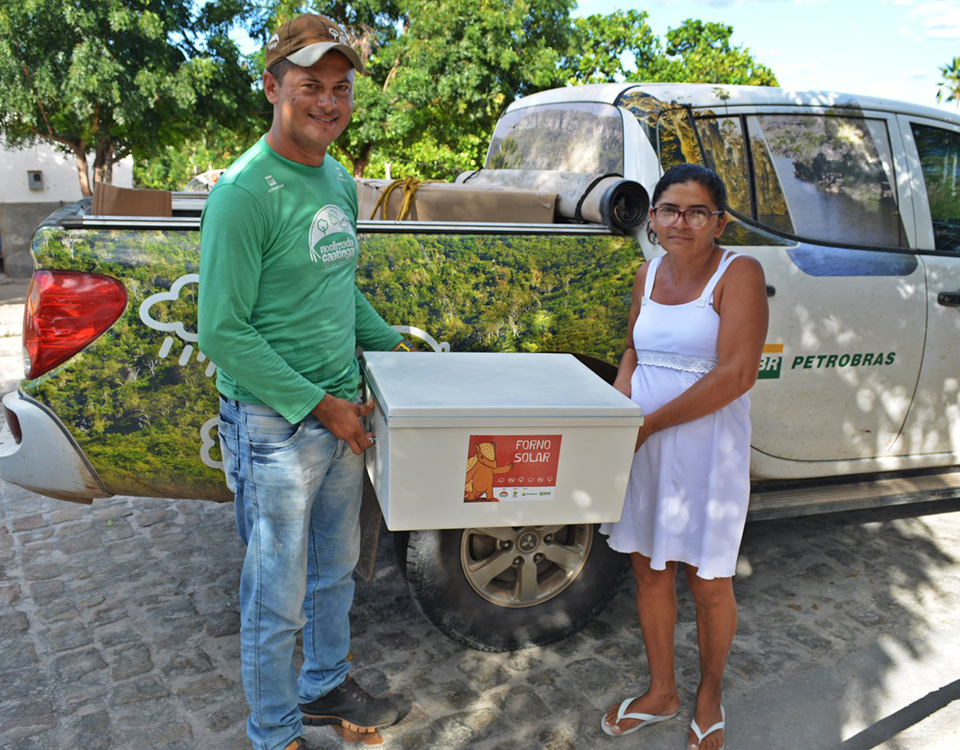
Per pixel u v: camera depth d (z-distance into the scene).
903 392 3.58
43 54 10.97
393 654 3.02
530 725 2.65
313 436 2.15
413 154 16.05
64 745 2.49
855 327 3.39
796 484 3.55
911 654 3.08
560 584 2.96
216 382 2.46
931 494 3.66
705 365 2.33
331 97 1.96
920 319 3.53
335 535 2.41
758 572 3.73
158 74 11.42
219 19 12.62
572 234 2.88
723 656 2.49
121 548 3.77
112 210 2.62
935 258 3.61
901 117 3.70
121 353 2.43
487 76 14.04
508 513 2.22
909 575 3.72
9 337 8.48
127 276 2.40
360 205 3.70
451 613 2.83
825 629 3.25
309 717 2.58
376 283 2.65
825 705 2.77
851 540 4.08
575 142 3.63
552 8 14.59
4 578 3.47
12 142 13.08
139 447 2.51
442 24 13.56
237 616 3.23
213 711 2.67
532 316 2.84
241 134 14.00
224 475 2.59
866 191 3.54
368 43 14.09
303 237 2.04
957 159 3.83
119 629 3.12
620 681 2.89
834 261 3.36
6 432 2.74
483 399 2.14
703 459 2.34
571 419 2.15
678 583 3.64
